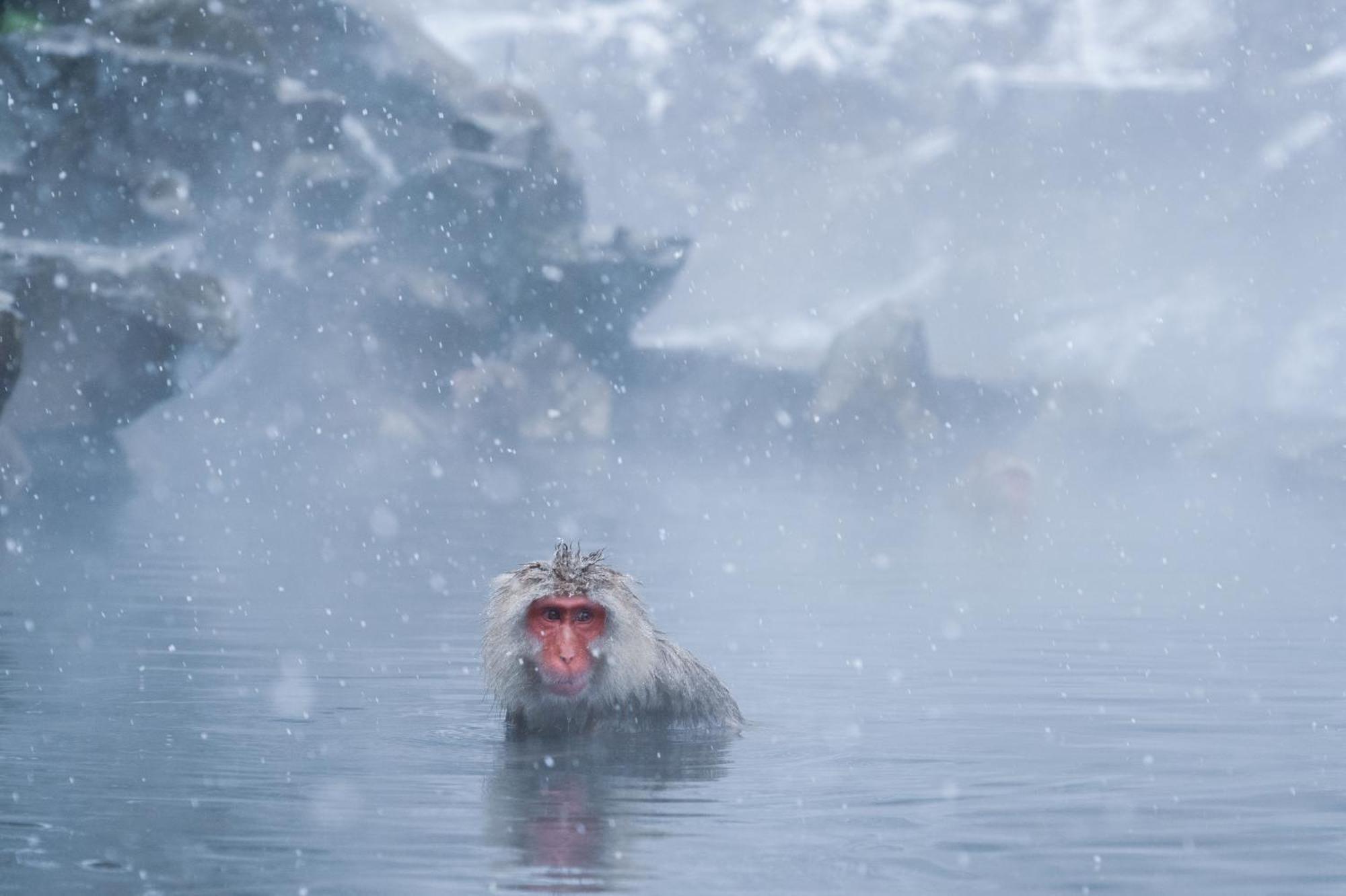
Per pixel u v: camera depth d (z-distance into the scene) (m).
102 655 29.80
